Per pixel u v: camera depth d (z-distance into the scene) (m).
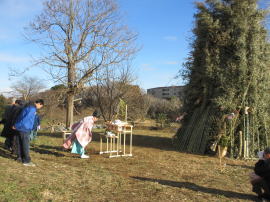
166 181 6.80
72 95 17.17
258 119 10.84
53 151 10.08
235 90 10.62
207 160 9.63
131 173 7.38
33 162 7.61
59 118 23.48
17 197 4.88
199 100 11.98
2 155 8.22
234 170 8.23
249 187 6.62
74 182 6.09
